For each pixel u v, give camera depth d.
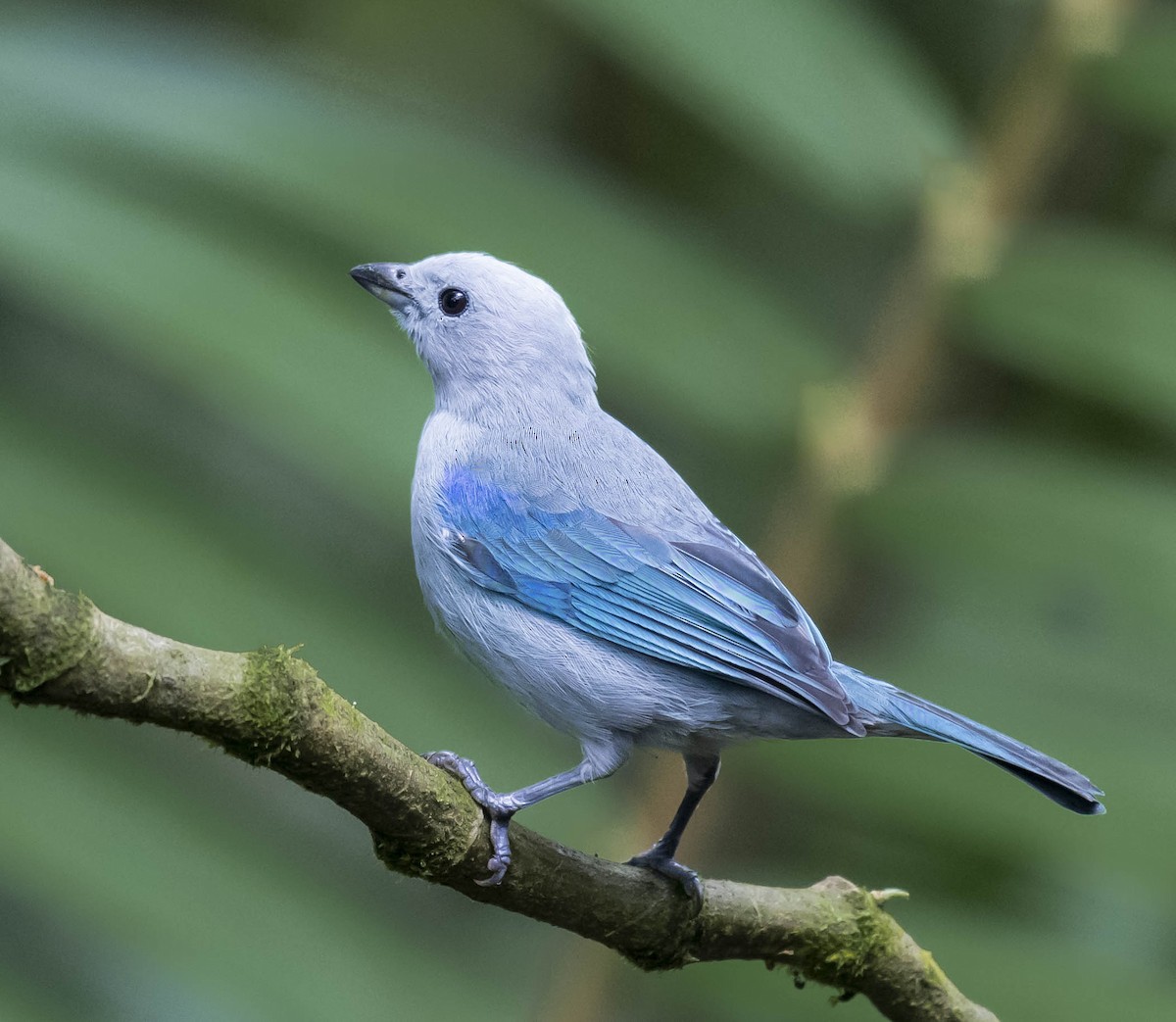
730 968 9.92
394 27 16.77
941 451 10.20
